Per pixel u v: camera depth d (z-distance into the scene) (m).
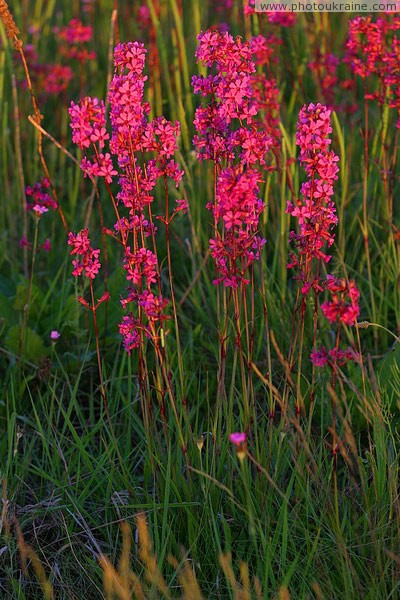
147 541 2.50
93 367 3.52
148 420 2.71
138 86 2.42
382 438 2.67
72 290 3.96
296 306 2.70
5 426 3.27
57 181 4.71
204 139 2.55
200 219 4.10
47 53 5.96
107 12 5.81
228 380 3.32
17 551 2.74
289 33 4.35
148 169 2.56
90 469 2.80
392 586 2.49
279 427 2.72
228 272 2.54
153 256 2.52
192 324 3.77
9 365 3.54
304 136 2.42
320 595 2.35
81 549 2.76
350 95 4.62
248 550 2.64
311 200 2.47
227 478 2.73
